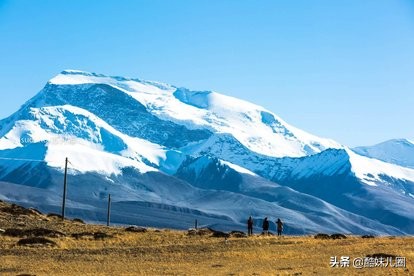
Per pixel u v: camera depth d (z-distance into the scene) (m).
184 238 115.62
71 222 143.00
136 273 77.94
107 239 111.75
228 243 104.44
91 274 77.00
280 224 116.44
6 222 129.88
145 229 130.00
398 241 102.44
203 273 76.81
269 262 84.81
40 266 84.38
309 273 73.06
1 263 86.56
